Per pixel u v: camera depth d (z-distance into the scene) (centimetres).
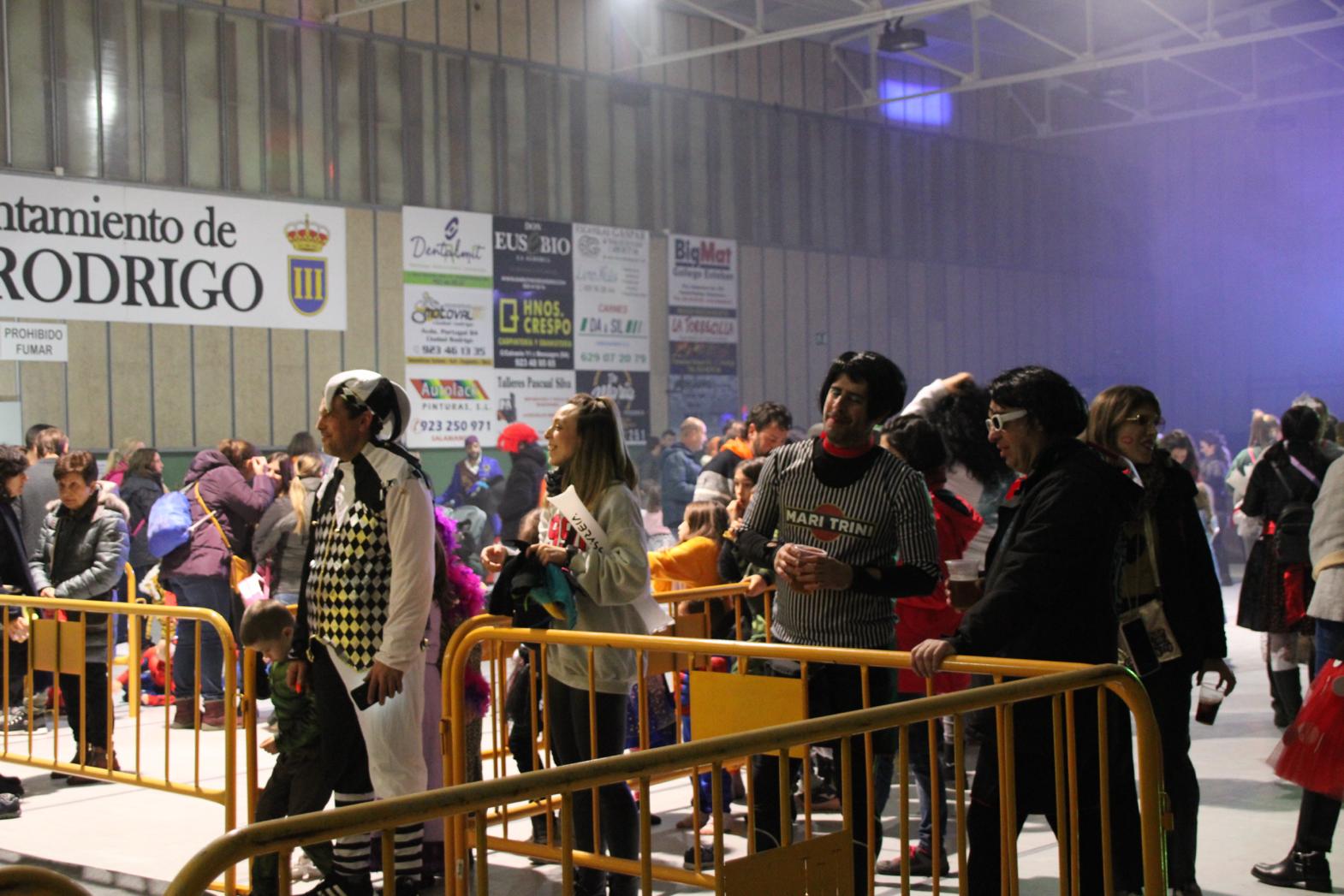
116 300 1458
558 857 430
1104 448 411
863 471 382
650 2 1911
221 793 516
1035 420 343
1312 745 435
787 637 391
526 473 1264
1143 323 2736
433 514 426
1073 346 2589
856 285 2217
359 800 432
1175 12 2119
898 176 2288
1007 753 309
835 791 582
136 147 1475
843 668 374
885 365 381
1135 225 2722
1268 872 466
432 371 1716
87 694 649
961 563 538
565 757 416
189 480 849
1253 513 692
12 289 1385
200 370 1523
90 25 1442
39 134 1407
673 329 1969
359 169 1661
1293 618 673
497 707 487
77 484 690
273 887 444
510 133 1805
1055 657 335
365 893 428
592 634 392
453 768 422
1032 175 2514
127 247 1464
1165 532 414
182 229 1505
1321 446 683
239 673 667
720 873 251
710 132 2028
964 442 561
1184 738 420
